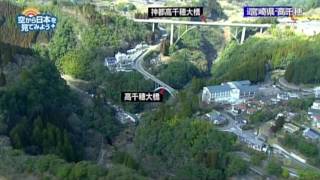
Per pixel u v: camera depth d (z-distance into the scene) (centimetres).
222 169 13425
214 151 13738
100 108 19062
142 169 13725
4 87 15762
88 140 16638
